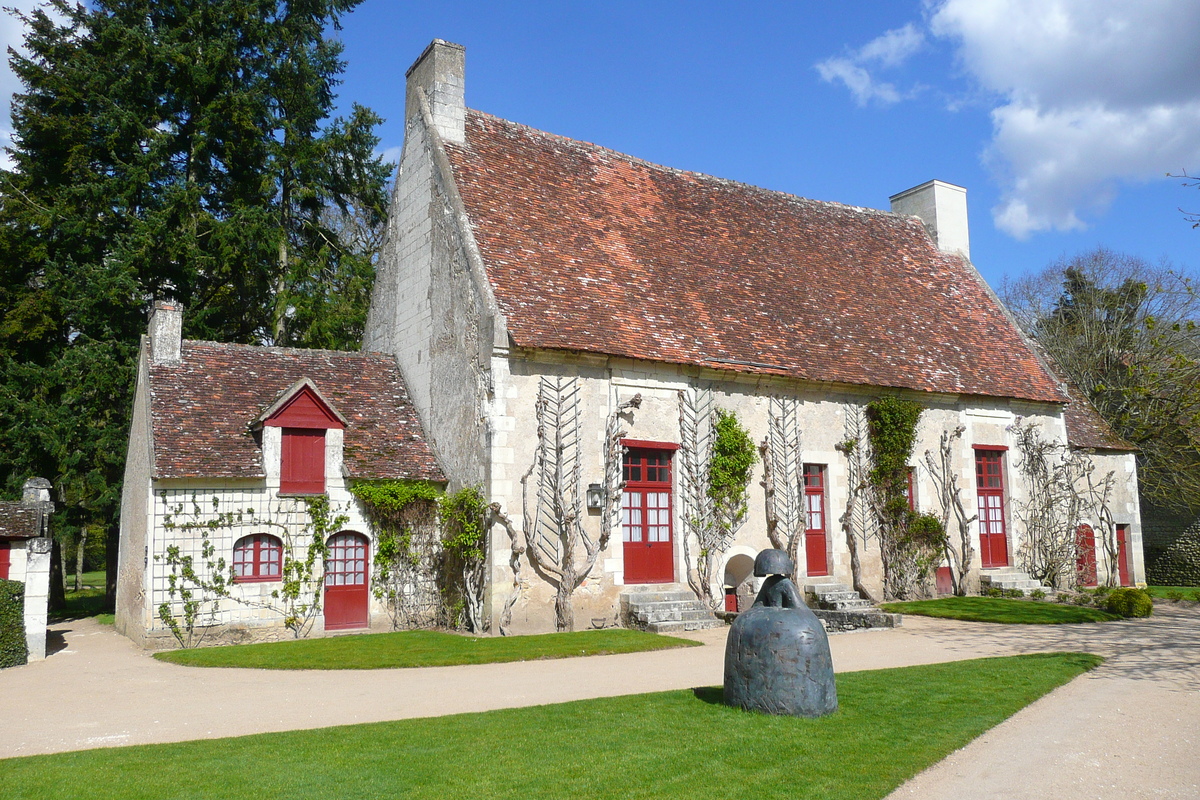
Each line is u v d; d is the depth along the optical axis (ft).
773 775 21.24
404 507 54.80
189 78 76.23
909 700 29.32
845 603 57.72
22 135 74.38
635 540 53.47
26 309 69.26
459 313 53.62
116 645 50.34
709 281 62.90
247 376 57.21
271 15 83.10
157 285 76.89
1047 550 71.36
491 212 56.29
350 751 23.54
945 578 66.23
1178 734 25.72
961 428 68.18
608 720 26.48
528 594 48.60
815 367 60.59
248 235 76.02
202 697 32.58
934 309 75.15
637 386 53.57
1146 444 88.74
